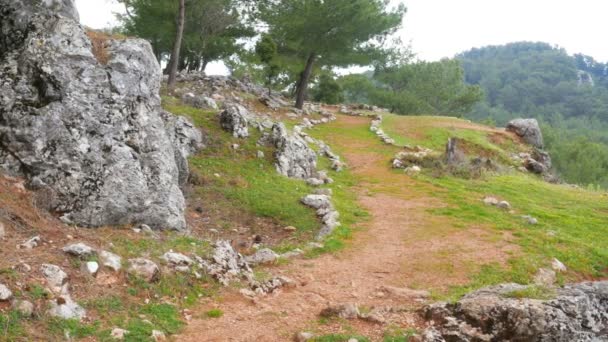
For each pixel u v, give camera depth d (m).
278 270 11.20
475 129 38.25
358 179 21.98
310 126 32.97
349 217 15.85
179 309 8.20
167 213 11.59
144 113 12.00
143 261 8.70
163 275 8.79
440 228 14.95
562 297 8.09
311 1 34.72
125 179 10.94
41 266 7.44
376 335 7.91
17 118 10.11
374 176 22.64
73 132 10.48
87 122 10.72
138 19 37.22
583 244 14.27
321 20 34.47
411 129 36.16
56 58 10.70
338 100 58.66
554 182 30.91
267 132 21.66
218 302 8.84
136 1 36.31
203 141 19.31
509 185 22.44
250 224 14.50
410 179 22.00
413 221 15.69
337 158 25.47
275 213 15.33
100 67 11.29
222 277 9.73
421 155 26.25
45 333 6.34
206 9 37.66
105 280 7.96
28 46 10.65
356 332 7.98
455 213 16.58
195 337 7.44
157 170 11.77
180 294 8.66
